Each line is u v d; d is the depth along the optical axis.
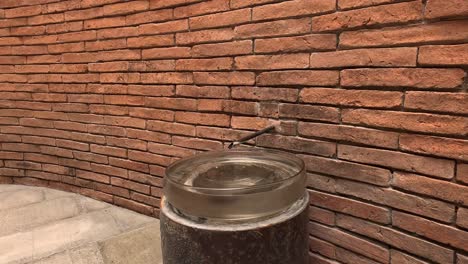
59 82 2.57
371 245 1.41
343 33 1.35
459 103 1.11
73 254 1.90
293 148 1.59
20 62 2.69
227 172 1.43
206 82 1.86
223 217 1.12
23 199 2.63
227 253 1.09
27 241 2.04
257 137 1.71
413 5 1.16
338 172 1.46
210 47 1.80
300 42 1.47
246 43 1.65
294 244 1.19
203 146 1.96
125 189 2.45
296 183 1.21
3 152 2.93
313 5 1.40
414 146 1.23
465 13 1.06
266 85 1.63
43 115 2.72
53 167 2.79
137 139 2.29
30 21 2.55
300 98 1.52
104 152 2.48
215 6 1.73
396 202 1.30
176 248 1.17
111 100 2.35
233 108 1.78
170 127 2.09
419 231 1.26
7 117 2.86
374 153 1.34
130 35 2.13
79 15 2.33
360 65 1.32
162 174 2.21
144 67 2.12
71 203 2.56
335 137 1.44
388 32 1.23
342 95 1.39
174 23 1.92
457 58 1.09
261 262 1.11
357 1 1.29
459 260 1.17
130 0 2.07
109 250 1.93
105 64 2.30
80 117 2.54
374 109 1.31
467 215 1.13
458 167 1.14
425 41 1.15
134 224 2.24
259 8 1.57
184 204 1.16
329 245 1.56
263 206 1.13
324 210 1.54
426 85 1.17
